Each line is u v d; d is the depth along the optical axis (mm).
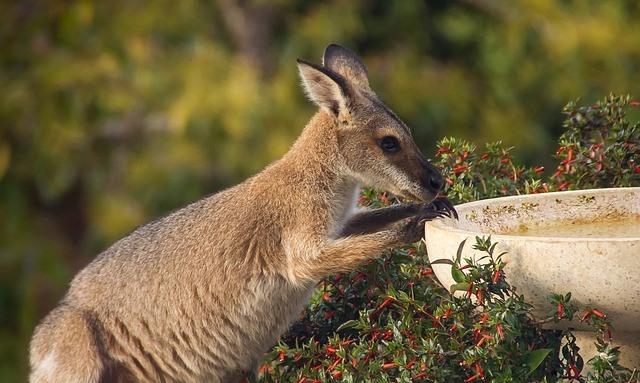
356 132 10328
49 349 10102
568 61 23094
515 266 7754
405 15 24406
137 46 23500
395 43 24406
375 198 10922
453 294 8195
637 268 7289
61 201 24797
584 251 7414
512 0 23859
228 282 9977
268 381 9070
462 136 23156
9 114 21250
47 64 21391
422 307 8336
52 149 22047
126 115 24156
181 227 10266
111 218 23266
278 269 10039
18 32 21188
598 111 10375
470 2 24281
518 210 9289
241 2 24328
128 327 10117
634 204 9219
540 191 10164
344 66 11086
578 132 10484
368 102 10461
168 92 23547
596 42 23141
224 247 10039
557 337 8430
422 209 9344
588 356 8734
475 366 7875
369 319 8641
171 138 23562
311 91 10305
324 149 10328
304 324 9633
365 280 9398
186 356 10148
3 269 21250
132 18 23219
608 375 7965
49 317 10391
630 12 24344
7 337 20984
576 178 10164
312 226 9984
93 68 22000
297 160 10336
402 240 9266
